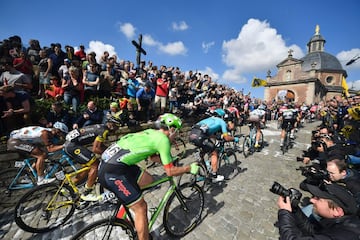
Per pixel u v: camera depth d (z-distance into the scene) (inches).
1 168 117.2
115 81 236.7
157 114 259.9
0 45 172.4
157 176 159.2
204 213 110.6
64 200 101.5
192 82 341.4
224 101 376.8
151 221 80.8
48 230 94.3
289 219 55.9
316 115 642.2
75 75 168.4
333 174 85.8
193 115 289.0
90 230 66.0
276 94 1257.4
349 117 196.9
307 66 1572.3
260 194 136.3
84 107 175.8
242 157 217.5
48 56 202.7
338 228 47.1
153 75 274.5
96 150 115.1
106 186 70.6
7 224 100.3
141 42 291.7
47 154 112.1
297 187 149.6
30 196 90.8
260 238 93.7
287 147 249.4
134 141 73.2
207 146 133.6
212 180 138.3
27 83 144.1
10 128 130.5
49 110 154.3
